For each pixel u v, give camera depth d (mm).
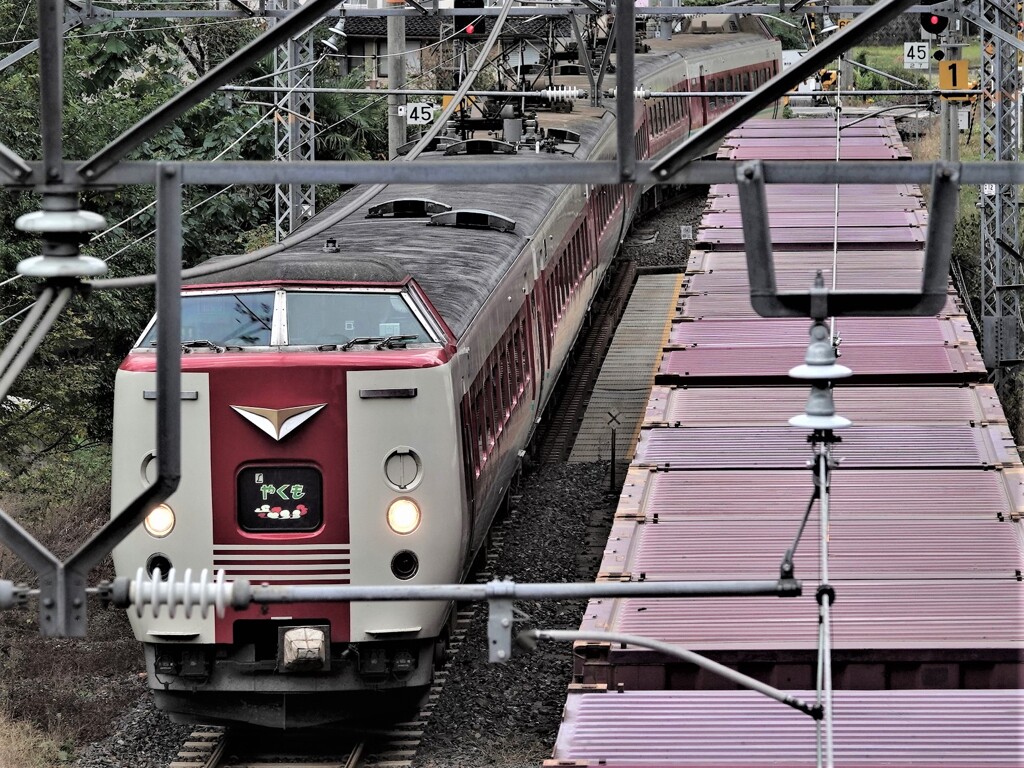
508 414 58562
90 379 70625
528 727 47750
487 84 132750
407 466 43062
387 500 42938
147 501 21688
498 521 69812
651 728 30438
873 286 66312
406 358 43219
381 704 45281
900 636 34406
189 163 21703
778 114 177125
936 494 43344
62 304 23094
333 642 43438
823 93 85750
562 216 77875
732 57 158875
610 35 85938
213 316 44719
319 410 42656
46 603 21859
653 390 54375
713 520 41719
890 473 45219
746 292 67688
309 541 42875
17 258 67875
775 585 23891
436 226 62594
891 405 52062
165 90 107625
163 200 21609
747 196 22438
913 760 28312
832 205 86688
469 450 47438
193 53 132500
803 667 34156
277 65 87750
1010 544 39500
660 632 35219
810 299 22828
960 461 46156
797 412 51281
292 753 46531
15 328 67500
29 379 67125
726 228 80625
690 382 55000
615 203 104875
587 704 31828
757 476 45312
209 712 44906
